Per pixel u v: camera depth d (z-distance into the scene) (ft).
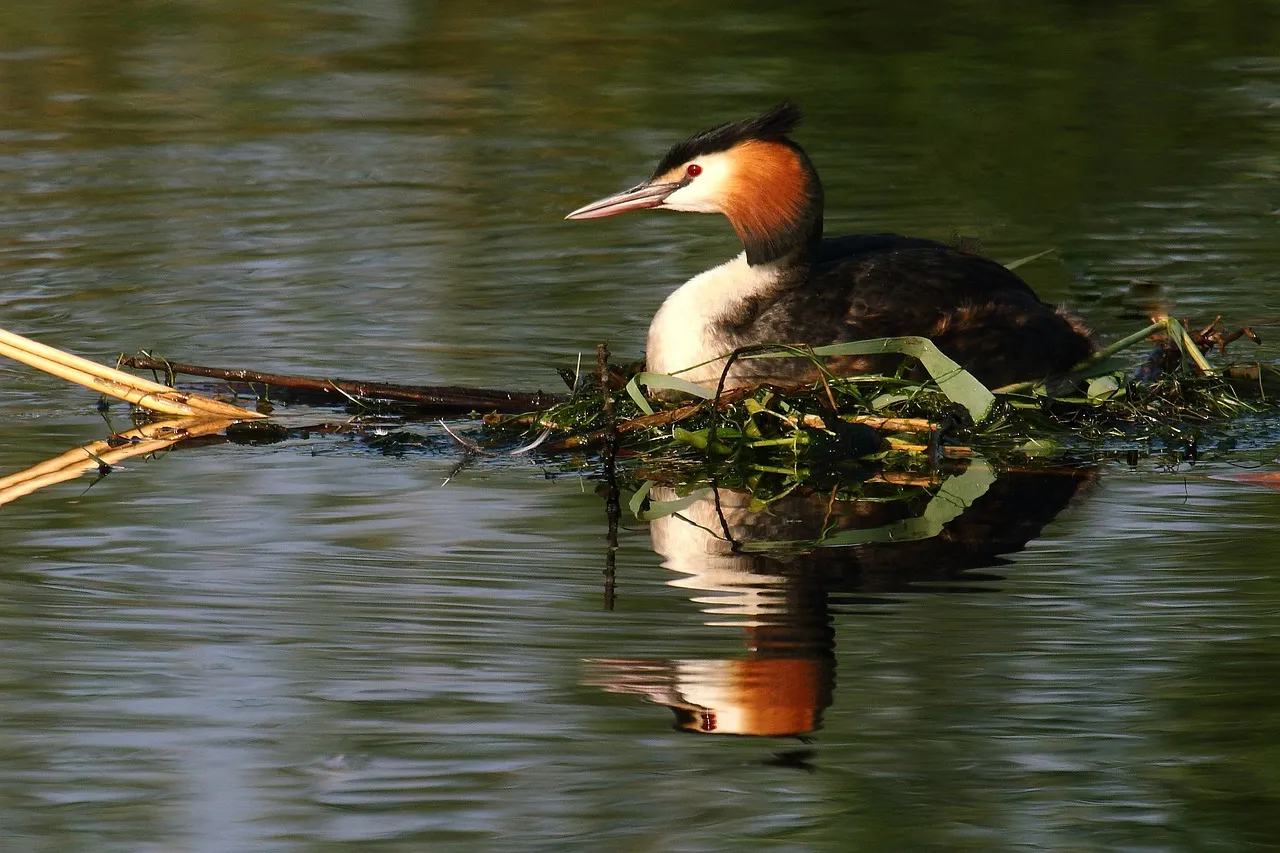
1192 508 33.35
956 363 38.32
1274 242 51.72
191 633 27.94
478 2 86.43
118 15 83.82
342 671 26.63
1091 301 46.80
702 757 24.44
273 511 33.71
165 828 22.75
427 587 29.66
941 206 55.21
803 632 27.73
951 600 28.91
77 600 29.17
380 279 49.44
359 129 65.62
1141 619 28.02
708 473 36.40
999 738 24.63
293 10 85.51
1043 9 82.64
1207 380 40.14
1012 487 35.01
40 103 68.90
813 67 73.31
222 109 68.44
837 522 32.96
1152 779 23.82
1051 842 22.36
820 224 39.96
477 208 56.29
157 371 42.04
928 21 81.15
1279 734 24.66
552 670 26.61
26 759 24.23
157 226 54.08
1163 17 81.41
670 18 82.28
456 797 23.45
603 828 22.76
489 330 45.27
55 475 35.83
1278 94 68.49
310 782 23.77
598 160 61.16
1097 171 59.11
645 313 46.60
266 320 45.93
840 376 39.01
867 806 23.22
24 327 45.03
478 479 35.96
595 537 32.22
